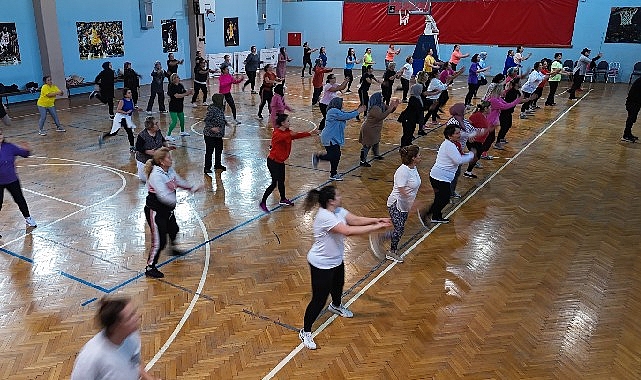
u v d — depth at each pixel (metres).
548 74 15.08
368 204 8.06
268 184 8.86
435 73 13.65
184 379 4.21
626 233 7.07
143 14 19.23
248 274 5.91
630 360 4.50
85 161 10.00
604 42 20.50
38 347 4.56
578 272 6.01
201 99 16.88
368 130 9.62
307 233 7.00
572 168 9.91
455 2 22.70
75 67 17.45
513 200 8.27
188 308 5.21
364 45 25.17
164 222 5.73
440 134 12.55
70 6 16.86
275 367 4.38
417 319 5.10
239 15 23.88
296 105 16.08
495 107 10.12
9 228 6.98
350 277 5.90
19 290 5.47
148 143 7.94
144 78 20.00
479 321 5.07
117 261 6.14
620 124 13.51
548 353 4.59
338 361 4.48
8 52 15.35
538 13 21.20
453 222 7.42
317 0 25.70
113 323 2.58
